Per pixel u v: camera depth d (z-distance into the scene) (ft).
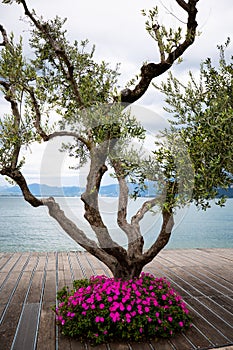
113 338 8.76
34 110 10.65
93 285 10.27
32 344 8.42
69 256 17.93
